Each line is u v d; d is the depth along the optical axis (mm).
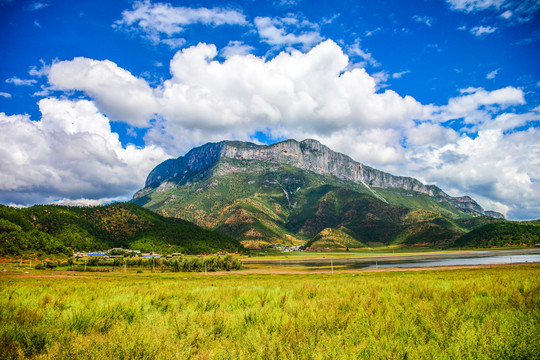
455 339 6219
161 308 10820
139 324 7688
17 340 6539
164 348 5922
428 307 8688
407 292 12141
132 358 5555
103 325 8023
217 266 111188
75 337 6625
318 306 9539
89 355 5652
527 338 6188
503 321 7398
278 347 5863
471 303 9203
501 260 116938
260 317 8406
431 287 13039
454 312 8062
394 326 7172
